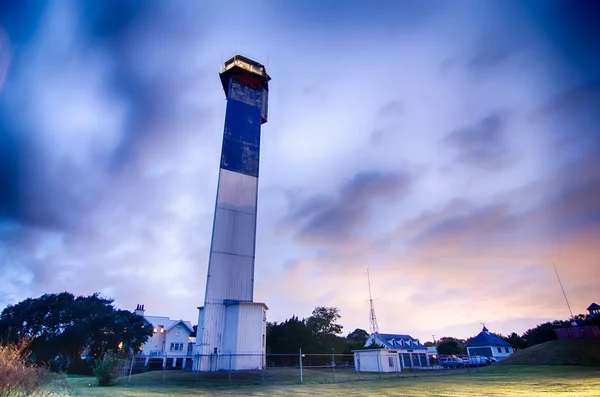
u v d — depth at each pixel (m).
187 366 45.62
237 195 33.12
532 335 49.25
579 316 58.56
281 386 18.06
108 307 42.59
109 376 18.28
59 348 37.16
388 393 13.97
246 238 31.97
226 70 39.16
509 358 39.56
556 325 54.78
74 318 39.34
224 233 31.11
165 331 54.78
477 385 16.77
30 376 9.63
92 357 35.72
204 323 27.61
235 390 15.83
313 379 21.91
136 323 42.78
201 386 17.98
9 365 8.88
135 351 40.88
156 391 15.19
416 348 52.16
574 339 38.78
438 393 13.52
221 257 30.19
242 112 37.53
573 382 16.14
